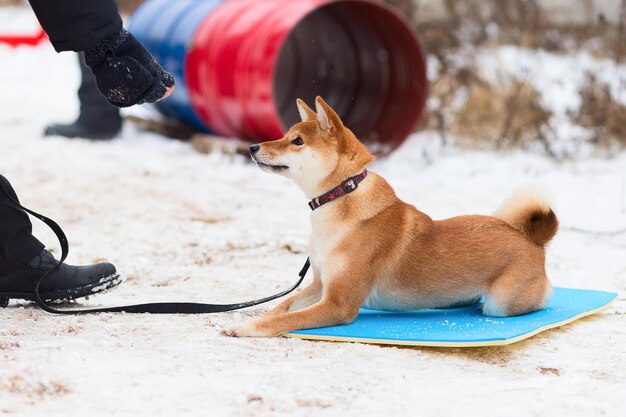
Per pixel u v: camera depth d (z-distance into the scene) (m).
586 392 4.78
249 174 12.20
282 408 4.40
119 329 5.66
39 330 5.61
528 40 16.91
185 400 4.48
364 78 13.99
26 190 10.86
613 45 16.03
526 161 12.96
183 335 5.59
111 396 4.50
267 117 11.91
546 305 6.34
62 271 6.34
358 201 5.95
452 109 14.73
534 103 14.06
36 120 15.70
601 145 13.48
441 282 6.06
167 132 15.16
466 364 5.26
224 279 7.35
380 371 5.01
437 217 9.88
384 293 6.08
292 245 8.48
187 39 13.40
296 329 5.72
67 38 5.52
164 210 10.05
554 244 8.83
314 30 14.16
